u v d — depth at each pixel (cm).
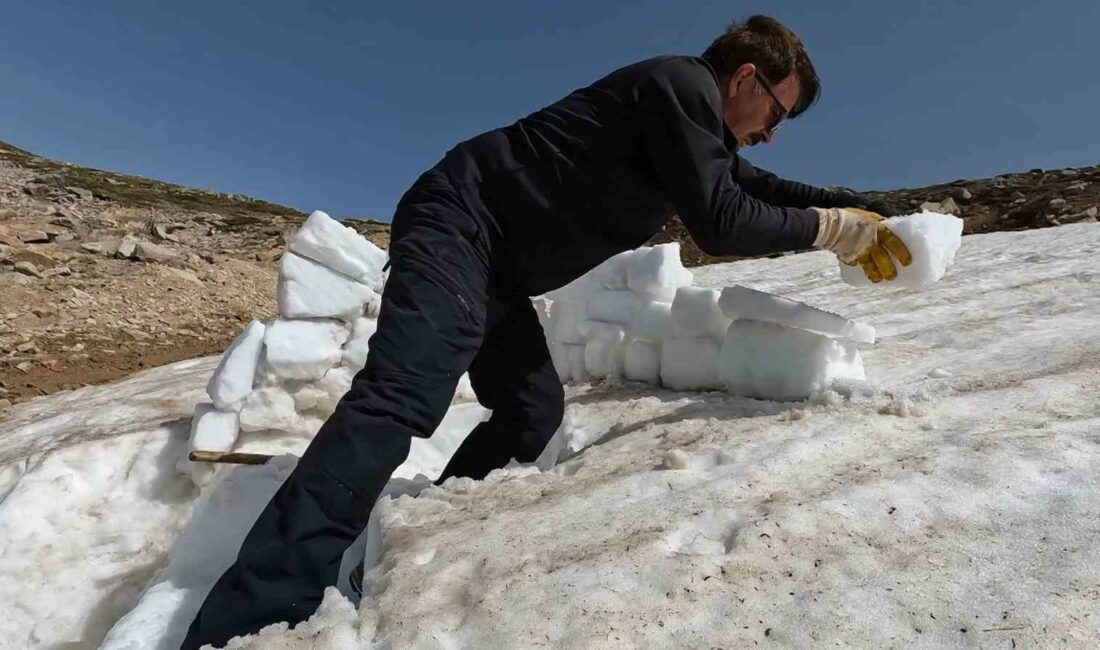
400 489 262
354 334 356
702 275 1068
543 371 260
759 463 209
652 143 203
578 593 149
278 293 352
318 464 180
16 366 653
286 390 347
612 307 385
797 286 839
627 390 364
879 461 202
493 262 218
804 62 225
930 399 254
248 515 296
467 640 142
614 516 187
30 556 310
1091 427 209
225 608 169
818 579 149
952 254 246
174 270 1086
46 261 1012
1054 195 1855
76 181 3195
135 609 204
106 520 326
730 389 321
